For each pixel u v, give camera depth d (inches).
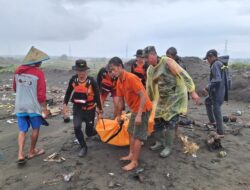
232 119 210.7
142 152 147.9
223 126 185.2
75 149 154.8
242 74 343.9
